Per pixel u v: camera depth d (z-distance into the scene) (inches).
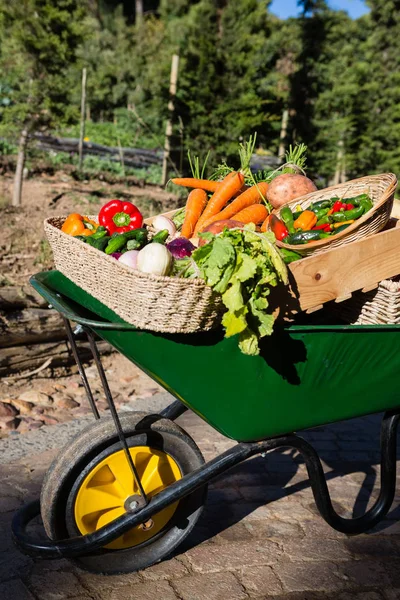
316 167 414.0
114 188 349.7
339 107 455.5
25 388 174.9
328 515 108.0
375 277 95.8
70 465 92.4
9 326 174.4
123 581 101.0
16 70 284.5
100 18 1196.5
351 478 142.3
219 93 348.8
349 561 110.2
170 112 353.7
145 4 1459.2
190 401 91.1
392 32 679.1
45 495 93.1
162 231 95.4
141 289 76.0
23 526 95.4
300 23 428.8
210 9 365.4
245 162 133.6
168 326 79.2
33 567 102.6
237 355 87.7
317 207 110.3
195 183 128.9
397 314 98.7
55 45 281.1
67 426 154.5
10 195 292.2
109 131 602.9
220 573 104.5
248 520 121.3
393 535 119.4
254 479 138.2
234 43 350.6
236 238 79.9
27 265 215.6
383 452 113.3
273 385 92.3
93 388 179.9
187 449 101.1
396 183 94.7
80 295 104.3
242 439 96.7
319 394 96.6
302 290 89.8
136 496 98.1
